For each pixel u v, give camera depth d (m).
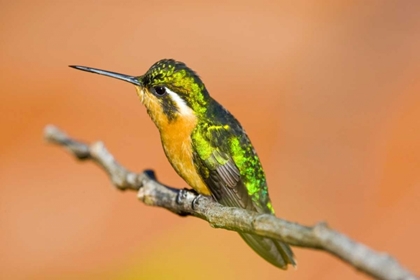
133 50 15.69
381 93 14.41
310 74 14.87
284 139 13.36
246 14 16.28
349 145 13.27
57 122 13.67
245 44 15.63
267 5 16.20
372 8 16.11
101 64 15.30
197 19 16.17
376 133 13.48
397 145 13.19
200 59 15.37
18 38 15.48
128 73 15.16
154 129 13.91
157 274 10.62
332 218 11.91
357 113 14.10
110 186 12.47
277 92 14.47
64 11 16.31
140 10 16.42
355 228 11.68
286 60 15.26
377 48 15.43
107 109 14.15
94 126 13.73
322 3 16.28
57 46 15.46
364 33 15.84
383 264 3.21
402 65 15.18
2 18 15.62
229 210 5.33
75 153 8.00
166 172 13.01
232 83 14.69
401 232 11.46
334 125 13.74
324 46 15.54
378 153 13.05
